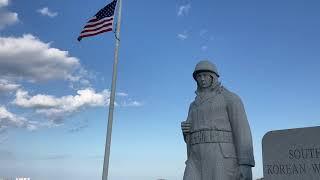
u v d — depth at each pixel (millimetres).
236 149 11336
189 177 11320
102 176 19984
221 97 11727
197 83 12195
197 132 11578
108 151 20281
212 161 11172
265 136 9977
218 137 11336
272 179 9727
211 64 12023
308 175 9445
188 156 11852
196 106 11906
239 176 11141
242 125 11367
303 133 9664
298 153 9625
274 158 9805
